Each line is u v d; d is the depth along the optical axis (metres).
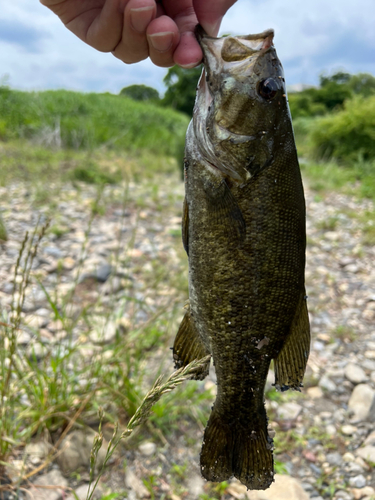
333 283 0.69
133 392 0.38
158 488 0.34
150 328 0.47
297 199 0.22
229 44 0.23
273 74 0.22
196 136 0.22
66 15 0.28
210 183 0.22
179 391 0.41
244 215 0.21
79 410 0.35
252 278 0.21
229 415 0.23
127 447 0.36
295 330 0.23
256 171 0.21
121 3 0.24
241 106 0.22
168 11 0.26
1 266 0.62
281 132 0.22
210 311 0.22
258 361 0.22
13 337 0.32
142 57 0.26
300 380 0.23
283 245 0.21
